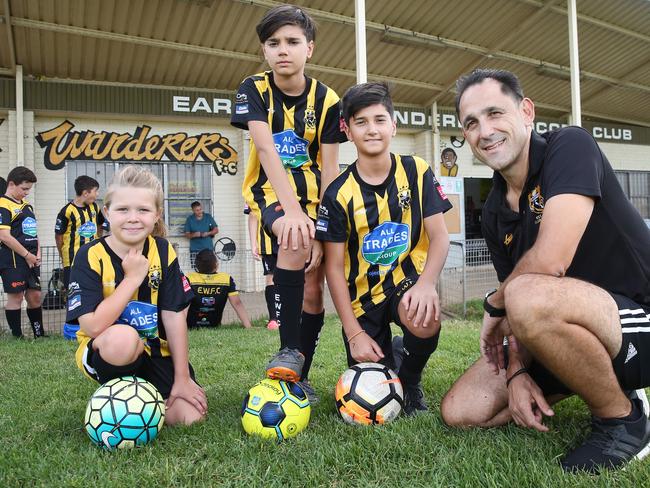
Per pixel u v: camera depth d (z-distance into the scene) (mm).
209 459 1636
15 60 7789
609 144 13297
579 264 1729
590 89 11867
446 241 2195
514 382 1761
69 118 8609
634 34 10031
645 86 12000
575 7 8406
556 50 10219
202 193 9500
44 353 3807
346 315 2158
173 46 8031
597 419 1604
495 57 9945
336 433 1841
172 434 1880
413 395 2170
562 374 1525
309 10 7848
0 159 8156
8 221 4965
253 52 8531
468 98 1763
